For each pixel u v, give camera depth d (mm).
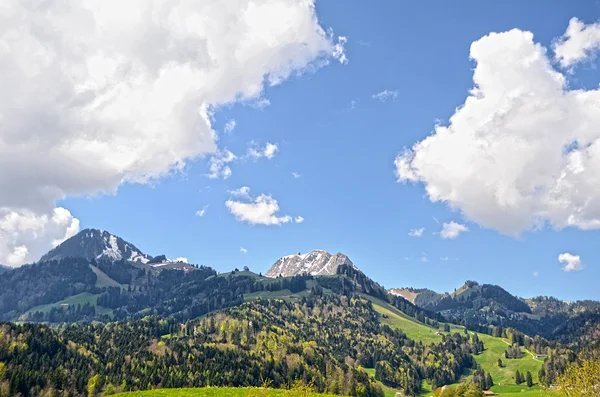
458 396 137250
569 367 55031
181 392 91562
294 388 73938
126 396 88125
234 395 88188
